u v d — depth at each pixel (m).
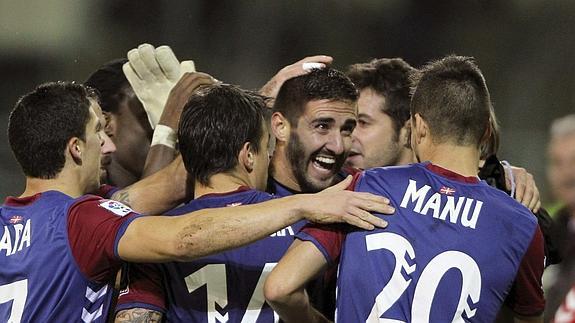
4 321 11.73
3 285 11.86
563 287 18.66
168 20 60.59
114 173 16.03
